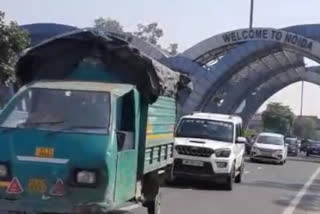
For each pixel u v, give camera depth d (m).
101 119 9.53
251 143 45.78
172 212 14.09
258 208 16.09
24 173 8.91
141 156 10.80
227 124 21.56
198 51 51.94
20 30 23.33
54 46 11.02
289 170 33.91
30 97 9.95
